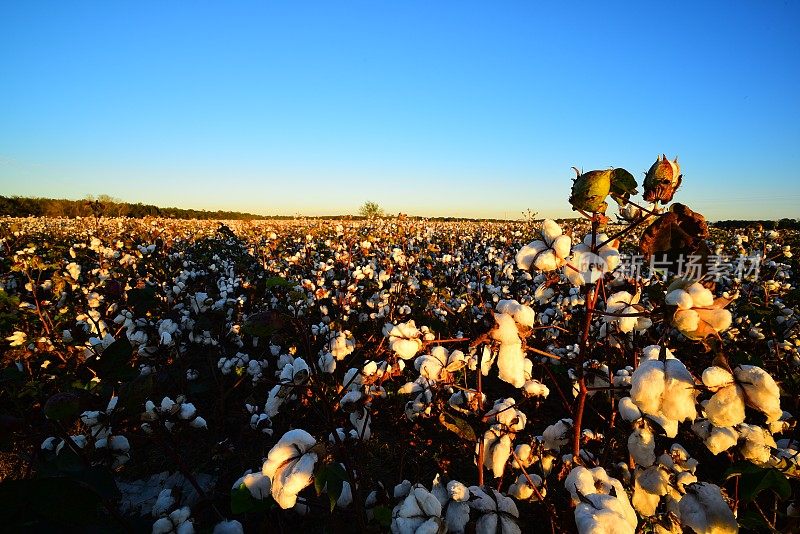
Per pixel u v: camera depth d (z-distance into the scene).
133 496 2.46
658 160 1.22
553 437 1.75
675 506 1.43
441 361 1.67
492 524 1.27
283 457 1.23
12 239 8.49
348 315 4.13
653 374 1.07
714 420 1.03
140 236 12.16
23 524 0.85
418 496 1.25
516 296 5.50
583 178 1.26
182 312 4.00
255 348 4.36
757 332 3.29
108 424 1.59
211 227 20.45
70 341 3.29
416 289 5.66
